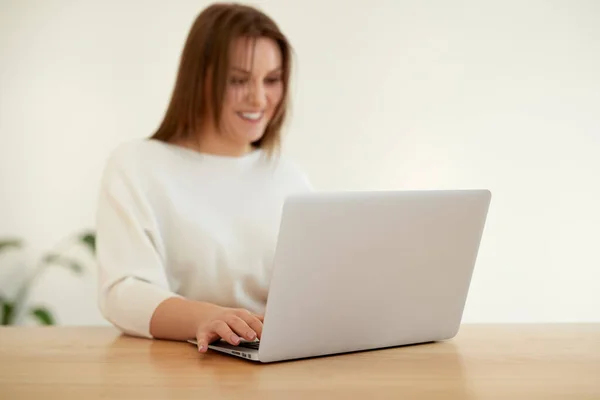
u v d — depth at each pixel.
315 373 1.04
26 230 3.89
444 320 1.33
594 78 4.14
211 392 0.90
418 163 4.08
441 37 4.09
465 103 4.11
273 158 1.90
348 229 1.12
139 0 3.94
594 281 4.16
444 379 0.99
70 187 3.91
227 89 1.71
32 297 3.88
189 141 1.82
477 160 4.11
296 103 4.03
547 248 4.15
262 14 1.74
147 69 3.95
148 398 0.86
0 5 3.88
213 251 1.74
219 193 1.80
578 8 4.13
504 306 4.15
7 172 3.89
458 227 1.27
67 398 0.86
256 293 1.82
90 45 3.93
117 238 1.61
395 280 1.21
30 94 3.90
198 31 1.73
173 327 1.35
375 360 1.15
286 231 1.06
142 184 1.71
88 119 3.92
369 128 4.07
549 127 4.14
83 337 1.43
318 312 1.13
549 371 1.05
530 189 4.14
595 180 4.16
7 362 1.12
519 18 4.11
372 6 4.05
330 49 4.04
